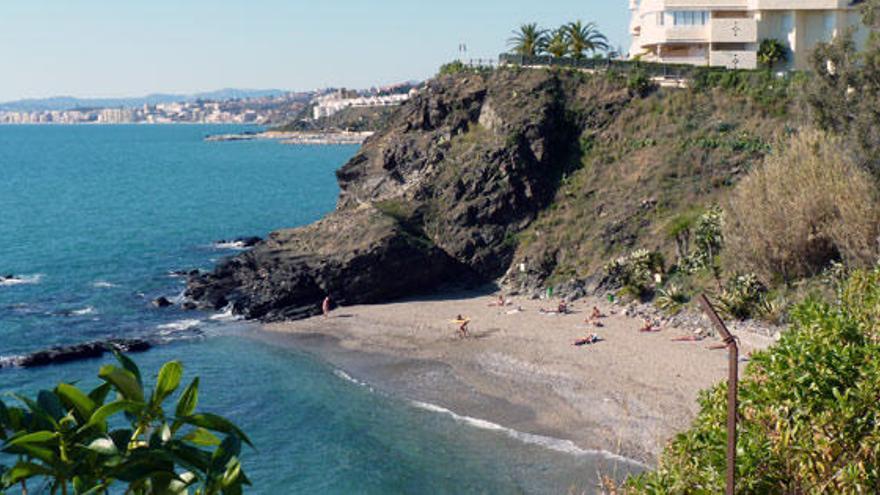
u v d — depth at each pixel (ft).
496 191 249.96
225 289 234.38
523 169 250.57
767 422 56.59
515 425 140.36
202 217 428.97
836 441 54.08
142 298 240.53
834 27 273.95
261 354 187.21
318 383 166.40
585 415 142.20
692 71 258.57
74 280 265.95
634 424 136.87
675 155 240.94
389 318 211.82
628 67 268.82
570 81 270.46
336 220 257.96
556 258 234.58
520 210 249.14
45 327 210.59
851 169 175.94
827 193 176.86
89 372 176.45
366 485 122.11
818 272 179.73
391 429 142.00
